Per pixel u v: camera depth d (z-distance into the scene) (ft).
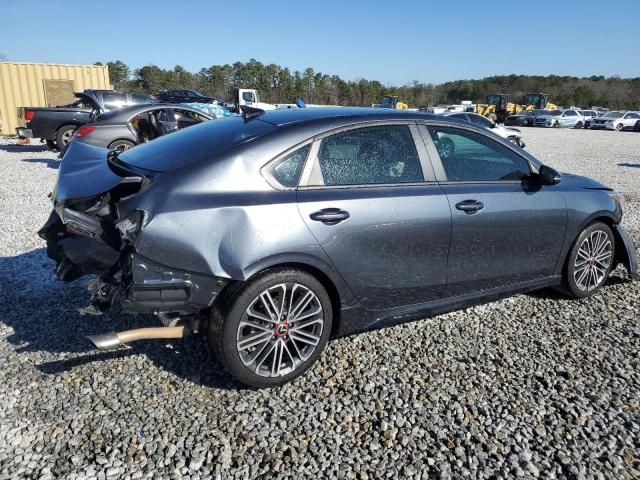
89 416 8.97
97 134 30.22
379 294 10.96
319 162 10.23
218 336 9.36
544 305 14.28
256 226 9.23
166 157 10.32
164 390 9.82
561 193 13.39
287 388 10.07
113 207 10.23
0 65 55.67
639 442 8.77
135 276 8.88
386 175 10.96
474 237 11.81
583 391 10.23
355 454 8.34
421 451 8.47
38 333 11.78
